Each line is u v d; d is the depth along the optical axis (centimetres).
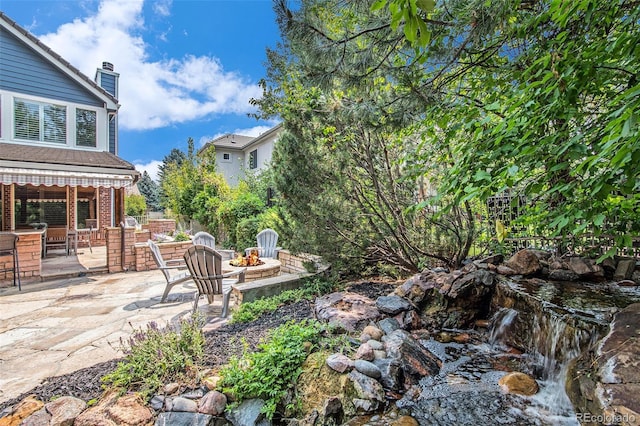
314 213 605
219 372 363
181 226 2064
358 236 629
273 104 599
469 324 514
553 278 539
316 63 409
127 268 1037
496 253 668
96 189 1608
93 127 1412
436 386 368
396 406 337
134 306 663
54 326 552
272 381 348
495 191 322
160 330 459
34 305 673
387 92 474
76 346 471
